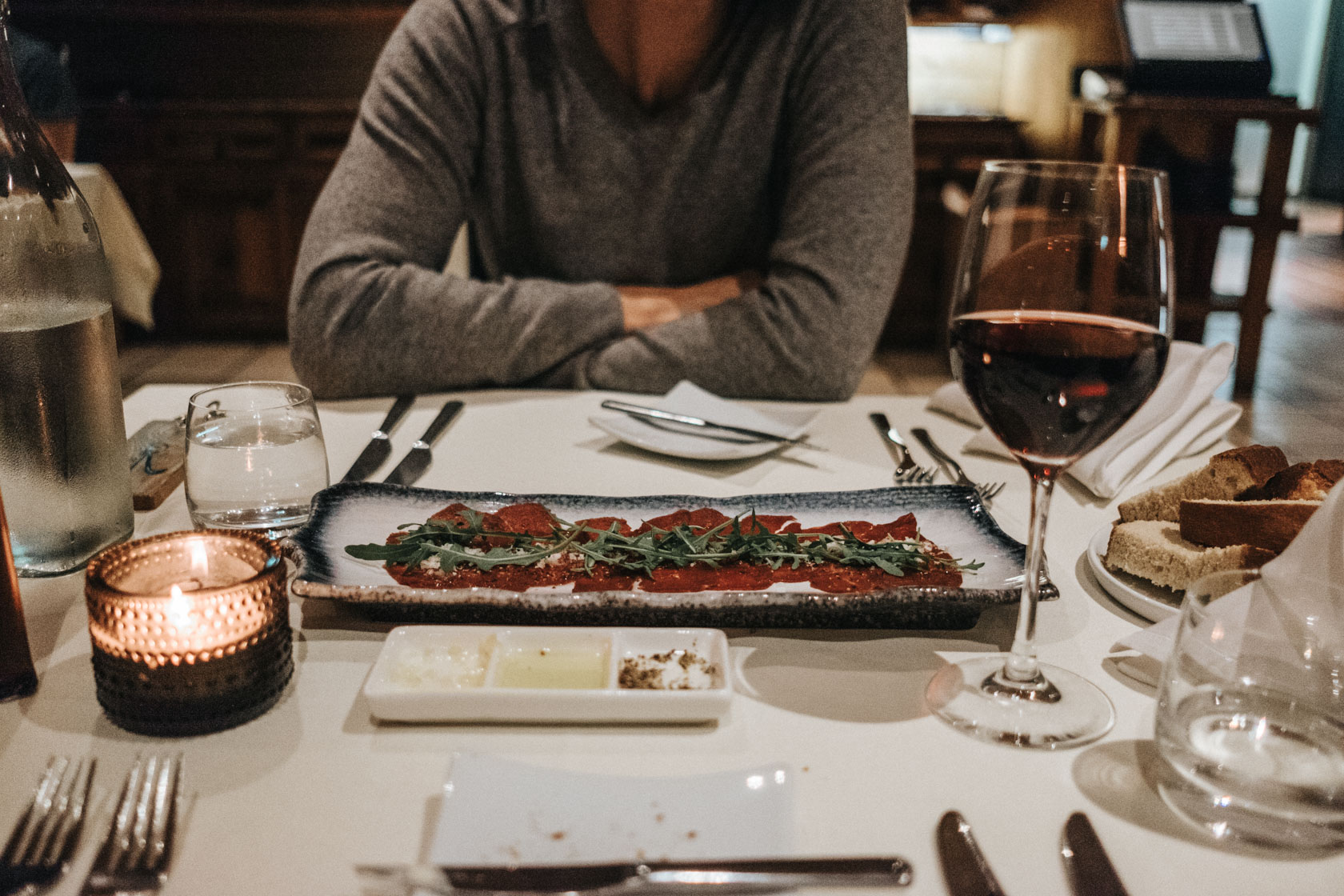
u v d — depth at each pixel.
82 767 0.51
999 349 0.53
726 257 1.58
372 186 1.35
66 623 0.66
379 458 0.95
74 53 4.86
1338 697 0.51
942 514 0.77
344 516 0.74
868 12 1.40
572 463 0.97
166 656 0.53
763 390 1.26
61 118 3.40
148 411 1.12
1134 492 0.92
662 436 1.00
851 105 1.37
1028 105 4.47
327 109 4.45
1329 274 6.48
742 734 0.55
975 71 4.80
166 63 4.91
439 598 0.62
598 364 1.24
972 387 0.57
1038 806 0.50
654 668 0.58
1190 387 1.01
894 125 1.38
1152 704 0.59
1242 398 3.89
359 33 4.92
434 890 0.41
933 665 0.63
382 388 1.22
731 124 1.47
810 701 0.59
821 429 1.09
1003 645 0.65
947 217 4.39
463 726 0.56
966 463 0.99
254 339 4.75
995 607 0.71
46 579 0.72
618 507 0.80
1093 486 0.90
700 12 1.38
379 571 0.67
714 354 1.24
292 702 0.58
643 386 1.24
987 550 0.71
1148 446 0.94
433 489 0.84
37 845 0.45
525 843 0.44
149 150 4.45
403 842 0.47
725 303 1.29
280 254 4.63
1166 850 0.47
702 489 0.91
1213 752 0.48
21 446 0.69
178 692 0.53
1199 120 3.74
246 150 4.48
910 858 0.46
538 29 1.45
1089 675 0.62
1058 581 0.74
